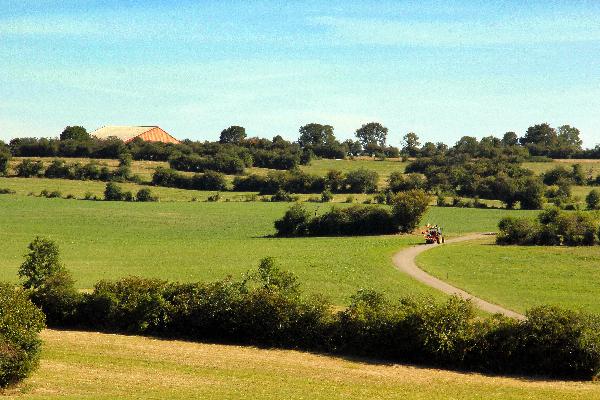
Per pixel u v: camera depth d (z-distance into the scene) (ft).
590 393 145.38
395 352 174.91
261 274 215.72
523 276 316.81
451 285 293.23
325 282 294.66
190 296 196.85
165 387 138.41
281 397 134.51
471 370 165.89
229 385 142.31
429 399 137.18
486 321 171.83
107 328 201.16
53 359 158.61
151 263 369.91
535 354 164.04
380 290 275.59
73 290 208.54
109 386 137.49
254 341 189.26
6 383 134.31
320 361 169.48
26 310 143.74
